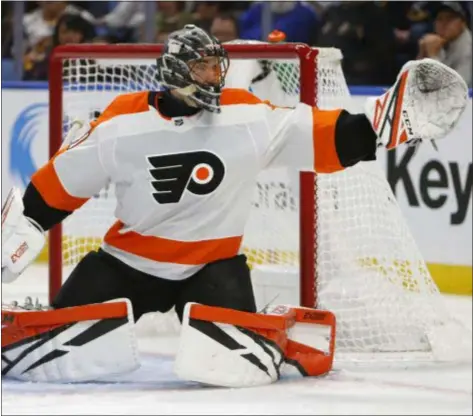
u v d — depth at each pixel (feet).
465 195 60.70
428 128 33.30
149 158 34.63
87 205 50.26
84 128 35.68
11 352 35.06
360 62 70.28
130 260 35.99
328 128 34.81
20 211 34.71
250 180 35.45
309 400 32.22
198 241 35.45
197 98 34.12
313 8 71.72
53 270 43.73
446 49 67.36
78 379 34.45
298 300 46.16
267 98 50.29
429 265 61.87
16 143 72.90
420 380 37.17
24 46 78.13
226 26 73.10
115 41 77.82
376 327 43.27
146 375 37.06
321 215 43.75
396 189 62.13
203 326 33.83
